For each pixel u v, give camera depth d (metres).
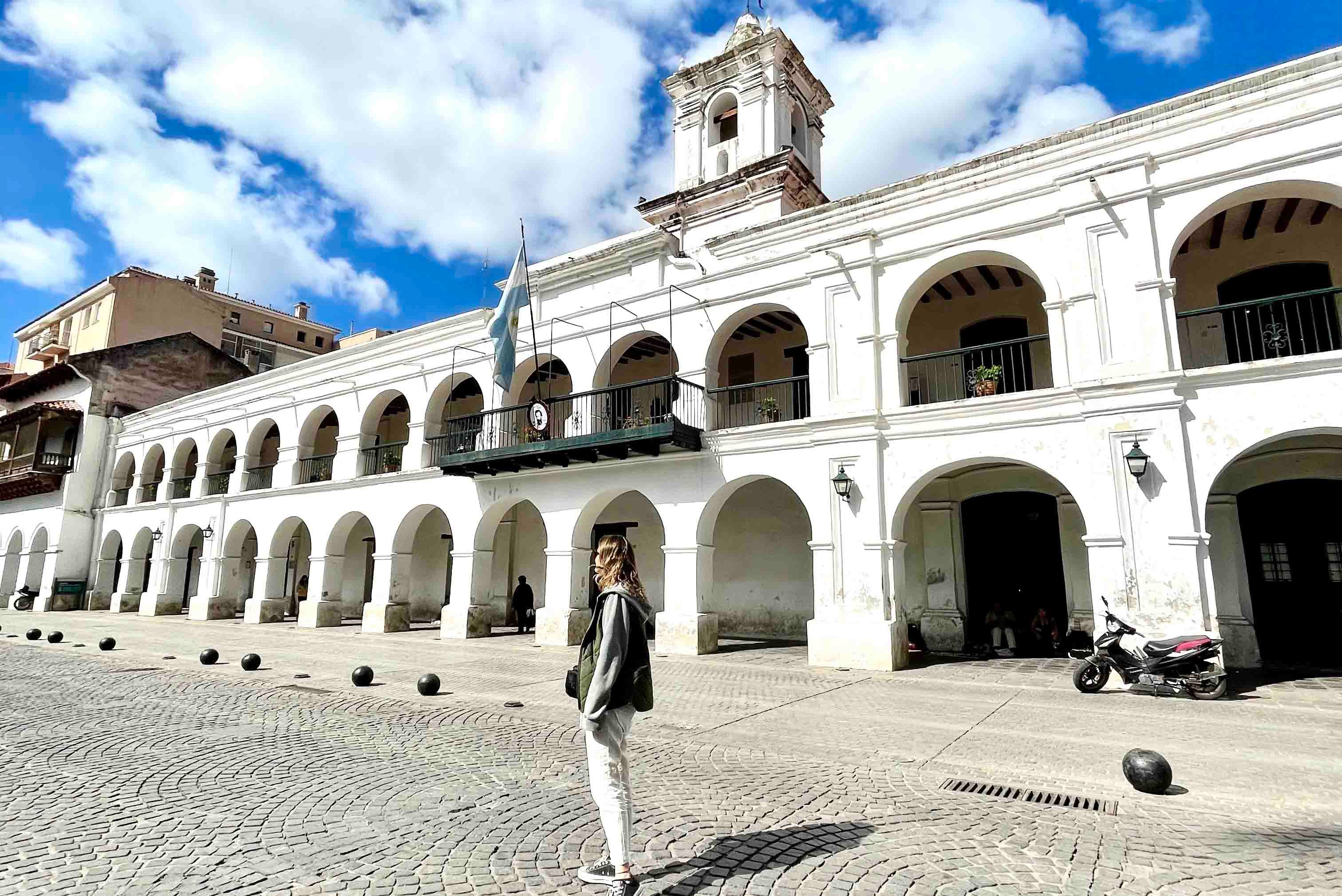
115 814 4.61
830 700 8.91
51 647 14.23
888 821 4.56
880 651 11.46
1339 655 11.40
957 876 3.74
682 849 4.05
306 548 27.03
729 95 21.36
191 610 23.11
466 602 16.80
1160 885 3.66
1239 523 11.98
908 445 11.98
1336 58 9.59
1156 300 10.23
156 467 28.25
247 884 3.58
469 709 8.28
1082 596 13.01
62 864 3.82
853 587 12.01
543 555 20.14
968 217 12.06
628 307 15.77
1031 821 4.60
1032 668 11.48
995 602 13.67
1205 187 10.23
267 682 10.07
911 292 12.52
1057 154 11.41
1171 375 9.82
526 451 15.05
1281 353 11.94
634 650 3.64
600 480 15.18
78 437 28.44
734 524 17.31
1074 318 10.84
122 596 25.94
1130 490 9.98
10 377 35.34
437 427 18.94
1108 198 10.73
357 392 20.50
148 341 30.12
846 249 13.09
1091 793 5.20
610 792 3.51
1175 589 9.49
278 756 6.09
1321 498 11.72
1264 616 12.02
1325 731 7.08
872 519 11.98
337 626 19.80
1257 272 12.37
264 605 21.00
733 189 19.45
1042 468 10.82
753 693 9.35
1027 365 14.07
